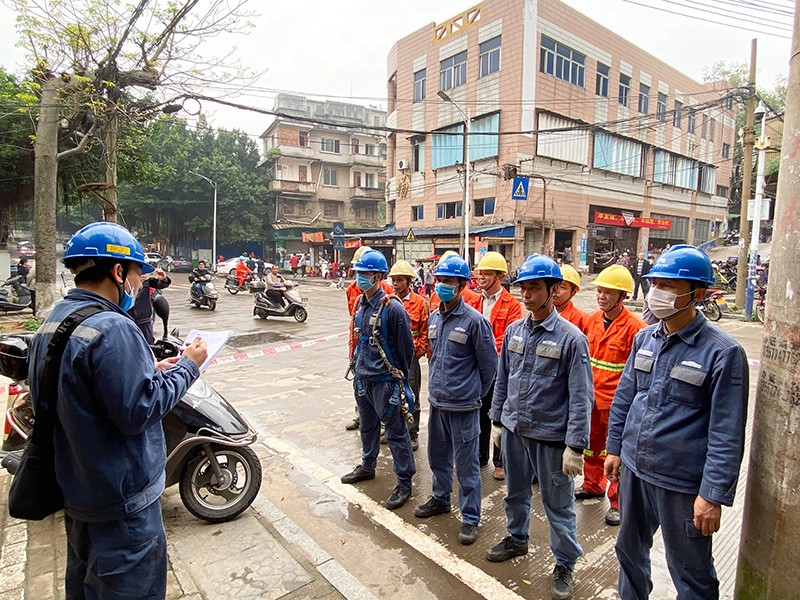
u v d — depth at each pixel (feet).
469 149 73.26
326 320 41.91
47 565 8.97
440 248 74.59
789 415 5.36
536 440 8.70
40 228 34.27
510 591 8.61
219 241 116.57
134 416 5.36
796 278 5.31
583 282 70.33
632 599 7.42
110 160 35.45
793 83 5.49
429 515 11.06
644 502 7.14
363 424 12.51
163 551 6.15
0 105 45.96
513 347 9.29
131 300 6.25
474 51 71.56
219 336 7.34
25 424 10.83
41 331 5.65
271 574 8.87
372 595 8.41
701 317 6.74
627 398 7.50
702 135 97.40
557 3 68.33
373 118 127.65
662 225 85.25
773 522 5.51
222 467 10.94
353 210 124.16
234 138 117.91
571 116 72.08
